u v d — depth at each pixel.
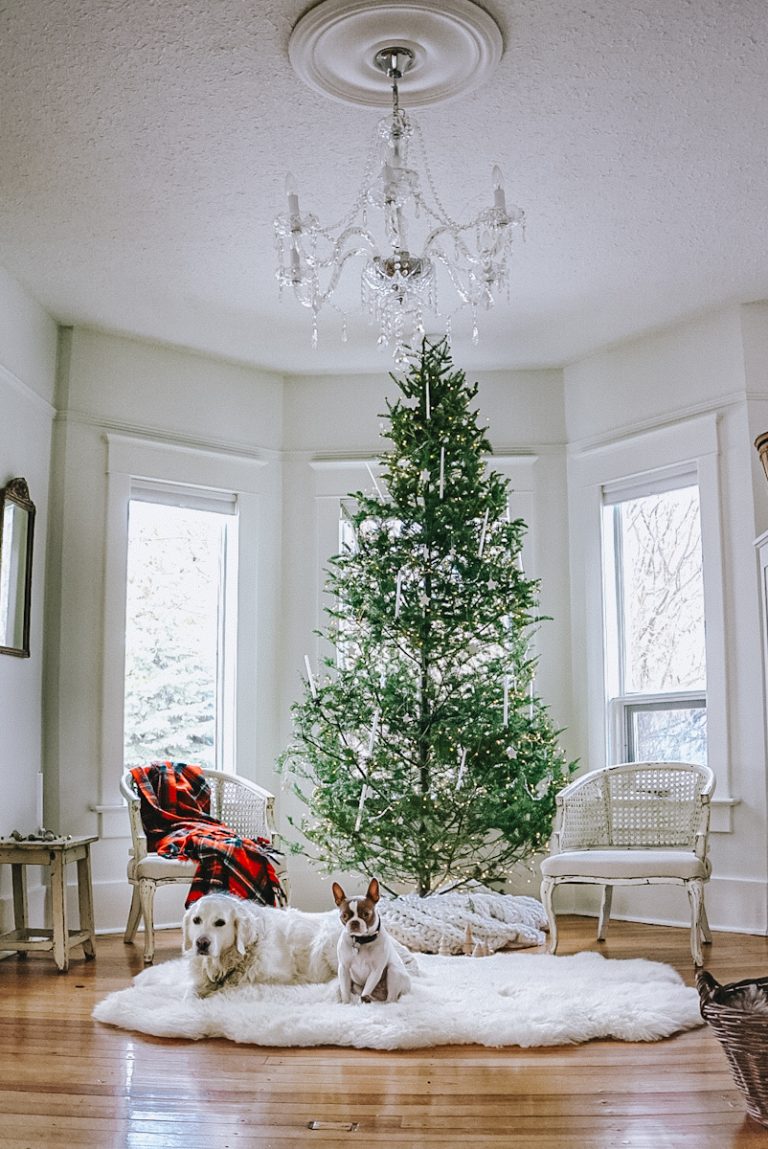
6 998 3.84
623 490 5.98
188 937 3.68
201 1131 2.46
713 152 4.10
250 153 4.07
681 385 5.71
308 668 5.30
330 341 5.92
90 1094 2.72
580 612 6.06
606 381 6.06
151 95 3.69
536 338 5.89
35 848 4.41
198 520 6.10
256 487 6.22
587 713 5.95
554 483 6.22
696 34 3.40
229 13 3.28
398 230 3.72
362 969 3.53
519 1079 2.82
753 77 3.63
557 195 4.41
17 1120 2.53
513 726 5.02
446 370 5.23
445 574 5.04
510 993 3.69
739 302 5.47
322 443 6.32
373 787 5.00
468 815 4.92
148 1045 3.18
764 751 5.18
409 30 3.34
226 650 6.06
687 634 5.65
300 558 6.24
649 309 5.55
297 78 3.60
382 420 6.31
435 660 5.05
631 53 3.49
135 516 5.89
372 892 3.56
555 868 4.55
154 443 5.86
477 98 3.72
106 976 4.25
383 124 3.69
